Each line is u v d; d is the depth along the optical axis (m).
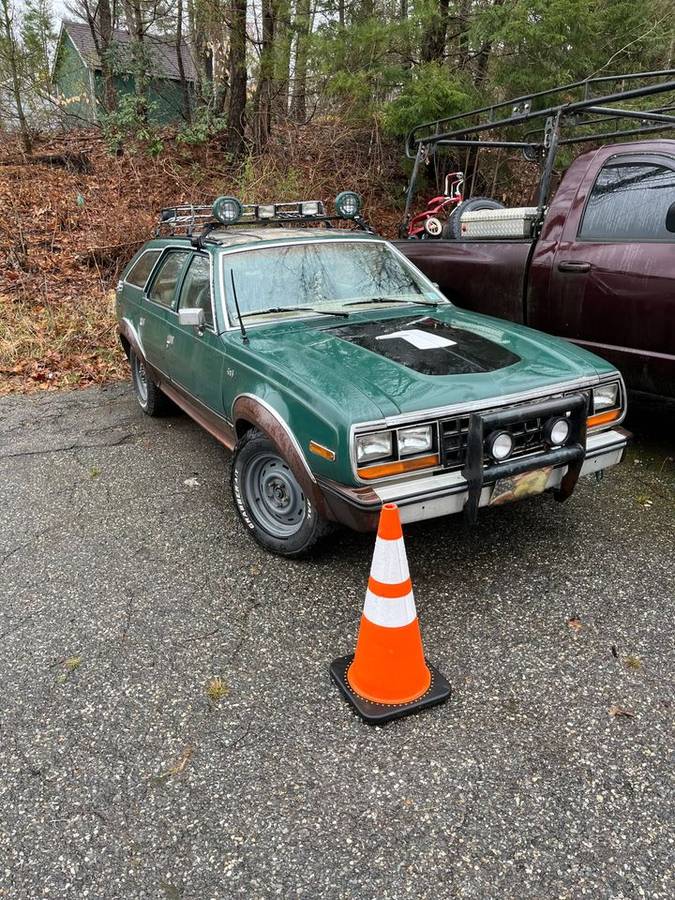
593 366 3.42
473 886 1.93
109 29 15.44
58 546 3.92
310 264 4.40
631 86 11.06
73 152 13.97
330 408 2.93
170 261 5.20
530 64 10.95
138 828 2.15
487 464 3.03
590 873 1.96
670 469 4.68
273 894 1.93
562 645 2.93
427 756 2.38
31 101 14.65
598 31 10.73
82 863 2.04
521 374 3.24
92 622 3.19
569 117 5.37
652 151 4.51
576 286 4.72
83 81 17.83
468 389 3.06
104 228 10.94
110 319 8.76
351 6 11.88
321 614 3.19
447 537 3.83
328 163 12.90
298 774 2.32
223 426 4.17
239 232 4.82
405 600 2.55
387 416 2.87
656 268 4.25
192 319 3.97
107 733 2.53
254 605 3.28
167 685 2.77
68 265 10.34
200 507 4.36
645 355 4.39
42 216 11.62
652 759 2.34
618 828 2.09
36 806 2.23
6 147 14.23
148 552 3.81
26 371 7.70
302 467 3.14
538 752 2.38
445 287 5.90
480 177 13.02
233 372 3.77
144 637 3.07
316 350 3.48
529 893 1.91
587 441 3.37
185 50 19.36
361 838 2.09
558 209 4.94
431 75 11.05
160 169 13.55
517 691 2.67
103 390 7.21
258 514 3.72
